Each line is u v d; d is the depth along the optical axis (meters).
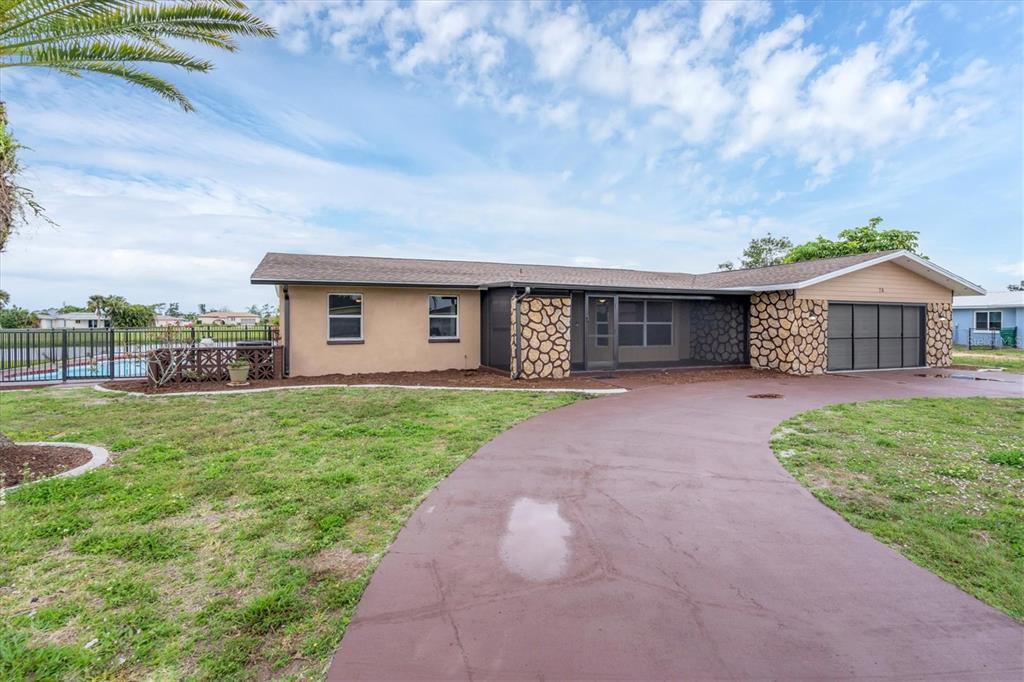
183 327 14.49
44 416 7.75
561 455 5.59
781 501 4.21
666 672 2.16
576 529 3.66
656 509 4.05
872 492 4.39
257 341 15.55
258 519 3.81
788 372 13.70
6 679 2.12
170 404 8.81
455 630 2.46
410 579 2.94
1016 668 2.19
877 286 15.08
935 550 3.30
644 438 6.34
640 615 2.59
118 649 2.33
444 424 7.11
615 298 13.59
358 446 5.91
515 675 2.14
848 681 2.11
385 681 2.10
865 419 7.46
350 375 12.80
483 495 4.34
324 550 3.32
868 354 15.20
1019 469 5.00
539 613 2.61
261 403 8.86
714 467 5.15
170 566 3.10
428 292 13.76
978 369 15.24
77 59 6.00
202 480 4.66
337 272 13.06
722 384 11.50
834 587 2.87
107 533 3.53
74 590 2.83
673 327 16.72
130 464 5.17
